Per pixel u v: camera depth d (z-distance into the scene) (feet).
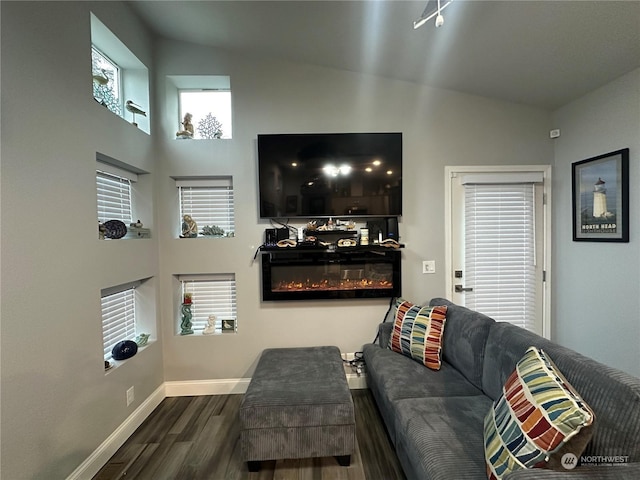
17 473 4.09
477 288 8.87
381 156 8.36
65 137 5.01
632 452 3.10
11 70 4.10
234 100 8.40
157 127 8.31
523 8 5.39
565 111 8.34
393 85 8.65
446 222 8.82
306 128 8.54
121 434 6.35
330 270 8.74
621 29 5.49
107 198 6.91
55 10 4.85
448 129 8.73
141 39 7.56
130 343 6.87
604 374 3.58
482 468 3.74
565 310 8.43
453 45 6.79
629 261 6.70
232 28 7.36
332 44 7.43
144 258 7.52
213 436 6.63
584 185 7.77
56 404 4.74
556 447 3.04
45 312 4.56
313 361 7.19
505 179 8.71
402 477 5.39
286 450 5.48
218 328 8.95
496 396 5.23
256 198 8.50
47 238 4.62
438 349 6.70
